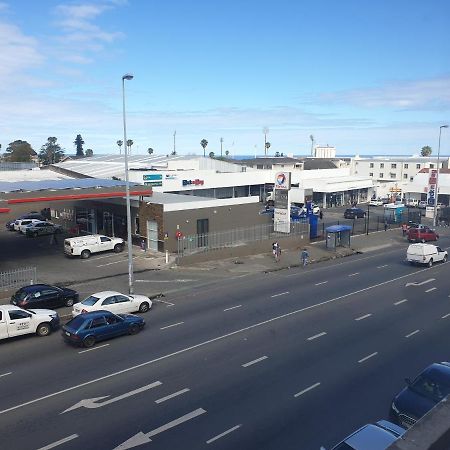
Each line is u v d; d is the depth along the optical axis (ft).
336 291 100.53
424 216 244.83
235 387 54.90
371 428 36.22
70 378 58.13
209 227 142.31
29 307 82.94
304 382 55.93
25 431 46.03
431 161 363.15
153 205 135.64
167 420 47.65
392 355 64.59
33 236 160.15
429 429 9.33
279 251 136.46
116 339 71.87
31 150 508.53
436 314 84.33
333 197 278.46
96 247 130.93
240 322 79.36
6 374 59.62
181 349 67.31
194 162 243.81
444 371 48.57
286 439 43.60
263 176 244.22
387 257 141.90
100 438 44.62
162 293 98.22
